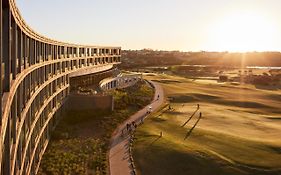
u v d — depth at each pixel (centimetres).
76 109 7369
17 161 2934
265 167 4281
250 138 5619
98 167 4494
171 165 4456
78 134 6125
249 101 9556
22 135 3250
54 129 6094
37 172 4344
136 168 4434
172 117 7281
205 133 5875
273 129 6397
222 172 4203
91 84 9600
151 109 8050
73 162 4728
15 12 2402
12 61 2555
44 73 4888
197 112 7888
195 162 4469
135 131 6091
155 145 5128
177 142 5291
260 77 15150
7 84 2272
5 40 2225
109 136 5941
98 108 7444
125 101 8331
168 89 11106
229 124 6769
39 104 4556
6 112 1998
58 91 6269
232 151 4878
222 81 14962
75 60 7881
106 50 11119
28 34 3306
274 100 10056
